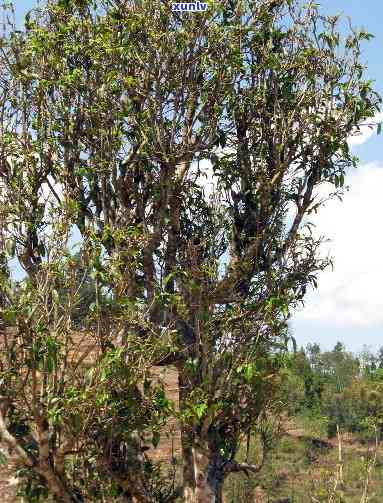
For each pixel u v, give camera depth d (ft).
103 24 32.19
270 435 37.24
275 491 71.36
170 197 32.83
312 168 35.55
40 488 30.73
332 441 109.19
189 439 33.19
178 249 33.88
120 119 31.86
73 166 32.63
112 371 27.02
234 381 31.89
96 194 32.71
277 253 34.99
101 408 28.71
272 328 32.45
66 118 32.63
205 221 35.42
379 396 91.81
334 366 166.91
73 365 28.58
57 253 28.02
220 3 32.07
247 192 35.37
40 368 27.66
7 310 26.53
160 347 28.30
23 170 31.32
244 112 35.63
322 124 35.22
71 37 32.40
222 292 33.37
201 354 32.30
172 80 32.17
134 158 32.60
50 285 28.27
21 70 32.17
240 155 35.42
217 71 32.73
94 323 29.14
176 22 32.30
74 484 31.50
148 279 31.94
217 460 33.60
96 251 28.32
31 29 32.71
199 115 33.40
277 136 35.42
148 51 31.76
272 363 32.24
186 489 34.99
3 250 28.89
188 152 32.78
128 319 28.71
